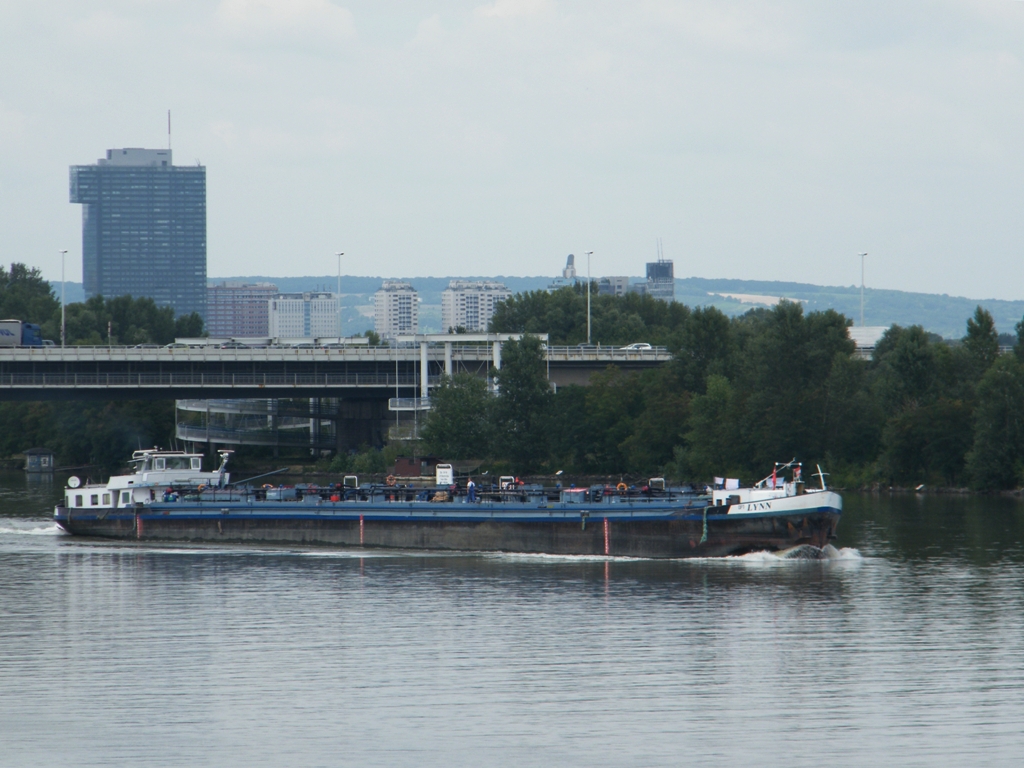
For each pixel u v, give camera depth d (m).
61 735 184.12
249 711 193.88
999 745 176.38
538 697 198.75
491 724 186.62
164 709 195.38
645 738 180.12
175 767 171.50
